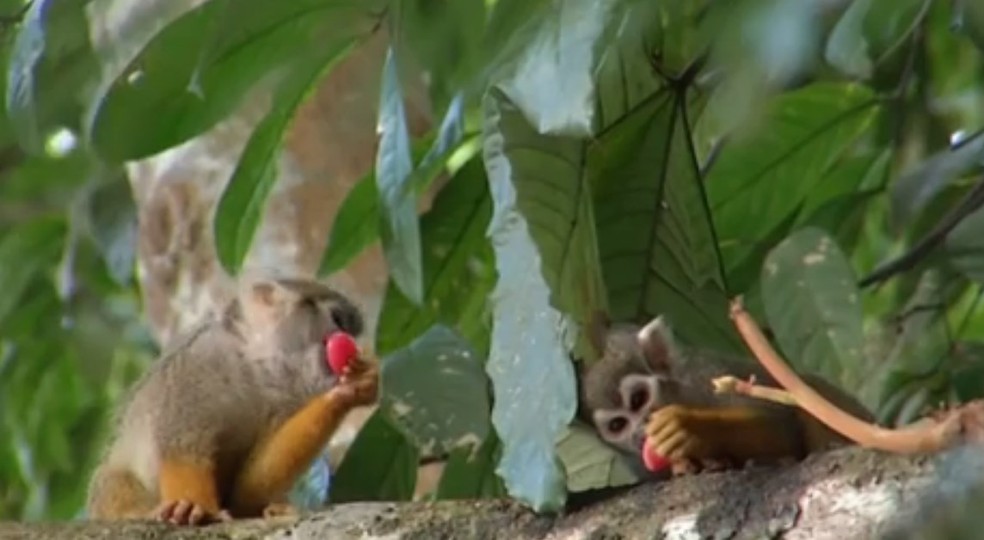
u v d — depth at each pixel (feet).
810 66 28.19
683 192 29.43
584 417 31.30
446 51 29.50
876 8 27.68
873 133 35.76
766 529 21.01
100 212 40.65
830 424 20.90
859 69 29.91
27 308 49.29
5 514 50.80
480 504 23.59
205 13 29.12
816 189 36.01
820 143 34.94
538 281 23.48
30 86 30.73
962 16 27.94
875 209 36.94
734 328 30.83
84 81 32.14
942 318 33.60
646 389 30.71
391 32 29.14
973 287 37.68
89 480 38.88
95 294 48.60
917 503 19.92
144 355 50.93
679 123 28.66
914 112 35.55
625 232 29.84
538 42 23.81
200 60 28.71
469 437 29.89
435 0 29.09
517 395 23.26
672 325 30.99
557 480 22.47
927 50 35.37
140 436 34.35
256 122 40.86
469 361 30.25
